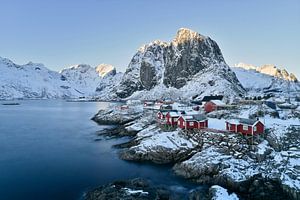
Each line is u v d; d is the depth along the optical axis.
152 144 76.12
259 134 70.62
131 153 76.06
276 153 62.91
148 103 178.62
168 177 61.31
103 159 75.81
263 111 101.25
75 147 90.25
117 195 49.72
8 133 117.56
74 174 63.97
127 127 113.31
